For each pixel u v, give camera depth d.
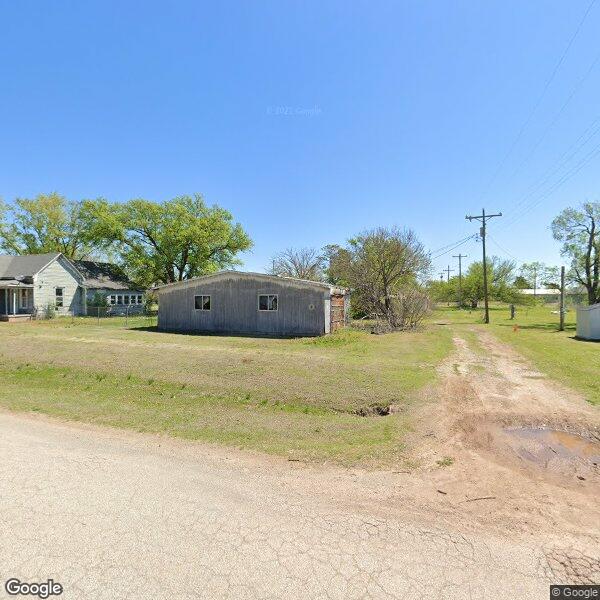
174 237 33.50
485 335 19.20
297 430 6.50
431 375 9.67
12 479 4.31
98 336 16.28
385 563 2.93
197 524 3.43
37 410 7.55
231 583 2.70
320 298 17.52
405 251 24.03
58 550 3.04
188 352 12.22
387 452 5.32
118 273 37.22
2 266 28.47
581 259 29.20
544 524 3.54
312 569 2.86
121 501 3.83
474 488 4.28
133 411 7.60
